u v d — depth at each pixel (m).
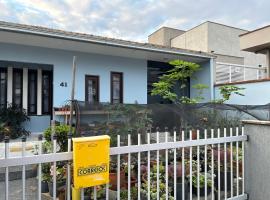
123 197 3.40
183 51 10.84
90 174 2.47
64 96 9.84
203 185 3.90
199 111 5.25
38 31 7.75
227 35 21.56
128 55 10.98
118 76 11.16
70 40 8.51
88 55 10.35
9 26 7.30
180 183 3.74
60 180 3.75
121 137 4.02
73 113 4.41
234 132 3.96
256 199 3.57
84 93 10.22
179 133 4.17
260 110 5.66
